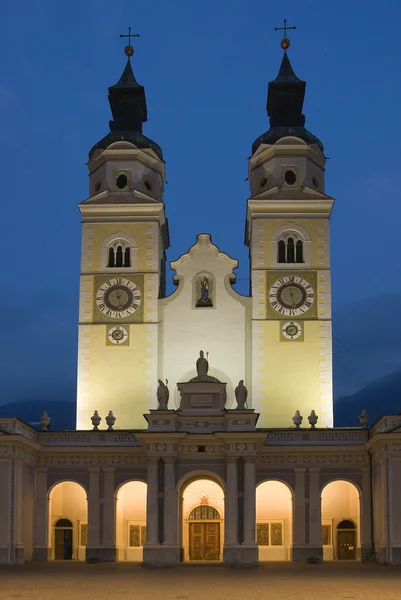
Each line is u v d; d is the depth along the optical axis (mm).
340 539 73688
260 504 73500
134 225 79688
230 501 64875
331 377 76312
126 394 76500
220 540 71750
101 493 71062
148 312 77938
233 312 77812
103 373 77000
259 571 57656
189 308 77938
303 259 78562
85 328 77875
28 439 67125
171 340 77438
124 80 85125
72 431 72125
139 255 79125
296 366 76500
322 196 79562
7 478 65438
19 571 57594
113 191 80625
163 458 65688
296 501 70312
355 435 71312
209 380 70688
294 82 83688
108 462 71438
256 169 82125
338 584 46844
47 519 71000
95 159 82375
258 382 76188
